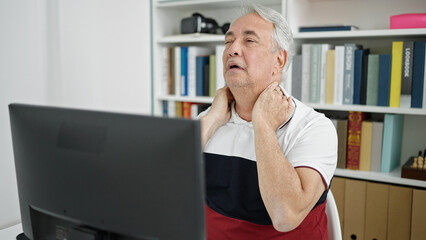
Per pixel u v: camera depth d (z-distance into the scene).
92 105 2.58
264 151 1.04
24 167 0.77
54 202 0.73
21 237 1.12
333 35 1.93
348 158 2.00
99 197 0.67
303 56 2.03
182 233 0.61
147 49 2.79
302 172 1.04
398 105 1.85
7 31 2.00
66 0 2.34
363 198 1.93
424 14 1.74
